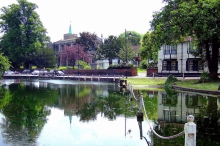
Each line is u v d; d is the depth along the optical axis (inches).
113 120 550.3
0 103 816.9
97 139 414.6
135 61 3373.5
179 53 2018.9
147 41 1668.3
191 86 1189.1
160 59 2145.7
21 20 3366.1
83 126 500.7
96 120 552.7
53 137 425.7
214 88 1042.7
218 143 374.3
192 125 249.0
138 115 565.9
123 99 900.6
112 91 1234.0
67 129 478.0
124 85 1464.1
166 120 530.6
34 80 2472.9
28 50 3171.8
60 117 587.5
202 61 1444.4
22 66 3540.8
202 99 837.2
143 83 1530.5
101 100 885.2
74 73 3026.6
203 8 1109.7
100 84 1834.4
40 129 478.0
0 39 3373.5
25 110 684.7
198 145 366.6
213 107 673.6
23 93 1154.7
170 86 1364.4
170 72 2082.9
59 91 1259.8
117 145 383.9
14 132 454.6
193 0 1196.5
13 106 754.2
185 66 1984.5
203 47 1359.5
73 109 699.4
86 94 1099.9
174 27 1173.7
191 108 666.8
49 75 2874.0
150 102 786.2
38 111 669.3
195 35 1338.6
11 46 3184.1
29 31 3334.2
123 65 2541.8
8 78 2869.1
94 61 3782.0
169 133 434.9
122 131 459.8
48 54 3304.6
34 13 3344.0
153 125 492.4
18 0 3314.5
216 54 1285.7
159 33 1274.6
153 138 410.3
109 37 3048.7
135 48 3789.4
